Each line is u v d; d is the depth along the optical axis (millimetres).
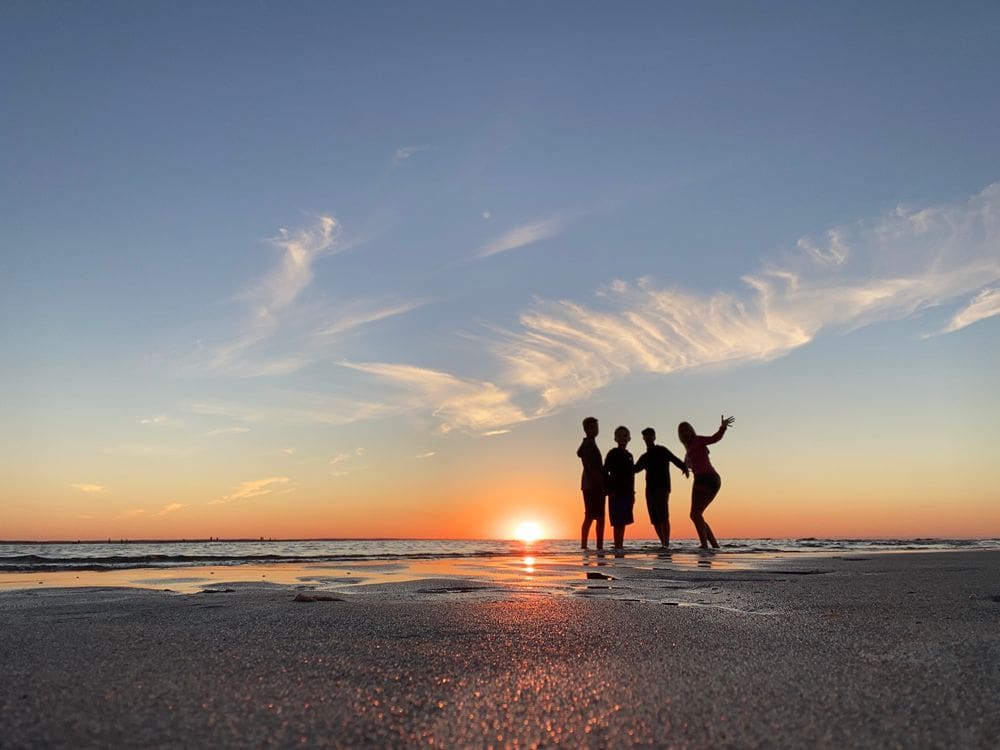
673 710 1875
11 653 2668
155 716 1816
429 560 9859
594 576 6574
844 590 4938
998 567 7023
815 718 1805
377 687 2111
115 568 8336
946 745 1614
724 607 4023
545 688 2098
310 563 9266
